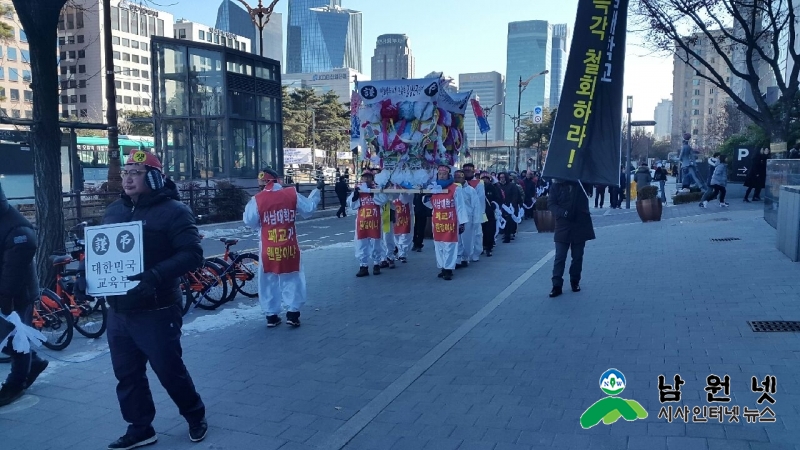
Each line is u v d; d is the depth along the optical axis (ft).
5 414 17.10
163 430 15.89
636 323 23.09
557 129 25.76
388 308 28.71
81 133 168.66
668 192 118.52
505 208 51.03
